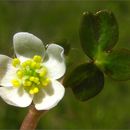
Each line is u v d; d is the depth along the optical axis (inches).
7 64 3.0
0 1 8.6
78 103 7.8
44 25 8.7
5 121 7.6
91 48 2.9
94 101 7.8
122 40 8.4
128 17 8.6
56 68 2.9
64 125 7.7
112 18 2.9
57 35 8.6
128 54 2.8
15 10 8.7
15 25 8.6
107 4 8.8
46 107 2.7
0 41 8.3
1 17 8.5
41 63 3.0
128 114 7.8
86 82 2.8
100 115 7.7
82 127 7.7
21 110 7.7
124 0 8.7
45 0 8.9
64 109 7.8
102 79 2.8
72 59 2.8
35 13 8.8
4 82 3.0
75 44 8.5
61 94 2.7
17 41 2.9
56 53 2.9
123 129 7.7
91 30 2.9
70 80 2.7
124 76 2.8
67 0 8.9
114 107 7.8
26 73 3.0
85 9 8.8
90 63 2.8
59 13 8.8
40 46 3.0
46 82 2.9
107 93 7.9
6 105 7.7
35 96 2.9
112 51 2.8
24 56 3.0
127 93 8.0
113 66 2.8
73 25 8.7
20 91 3.0
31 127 2.7
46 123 7.7
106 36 2.9
